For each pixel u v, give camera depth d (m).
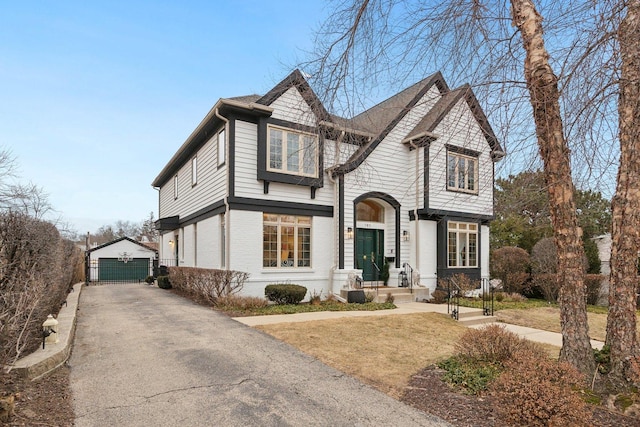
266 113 11.89
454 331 8.73
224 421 3.92
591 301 15.60
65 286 11.77
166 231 21.16
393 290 13.66
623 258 4.67
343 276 12.93
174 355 6.04
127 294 14.03
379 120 14.95
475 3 5.58
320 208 13.20
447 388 4.93
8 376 4.57
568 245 4.97
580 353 4.76
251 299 10.67
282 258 12.52
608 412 4.14
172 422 3.88
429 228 14.94
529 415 3.71
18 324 5.30
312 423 3.92
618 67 4.64
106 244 27.05
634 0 4.39
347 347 6.79
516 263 17.52
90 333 7.44
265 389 4.77
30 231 7.71
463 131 7.07
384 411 4.23
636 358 4.27
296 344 6.83
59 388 4.66
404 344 7.17
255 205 11.97
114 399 4.39
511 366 4.61
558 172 4.99
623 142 4.70
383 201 14.56
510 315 11.69
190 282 12.74
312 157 7.94
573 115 4.94
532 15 5.09
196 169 15.41
